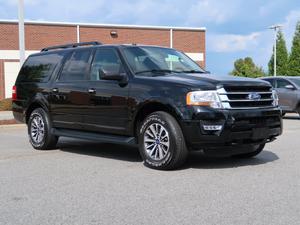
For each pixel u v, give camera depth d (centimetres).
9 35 3397
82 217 479
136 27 3778
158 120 706
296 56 5231
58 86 909
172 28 3900
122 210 500
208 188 590
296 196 547
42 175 691
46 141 943
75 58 899
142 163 780
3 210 509
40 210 507
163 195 559
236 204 516
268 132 719
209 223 452
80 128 864
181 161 700
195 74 762
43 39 3503
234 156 823
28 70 1020
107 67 816
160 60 814
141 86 741
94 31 3656
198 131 671
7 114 2011
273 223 451
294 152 885
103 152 919
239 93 692
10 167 762
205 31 4012
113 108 784
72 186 615
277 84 1869
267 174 672
